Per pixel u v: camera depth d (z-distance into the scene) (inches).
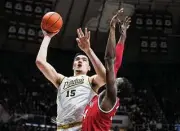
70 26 1079.0
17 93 1049.5
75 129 170.6
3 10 1002.7
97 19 1069.8
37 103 1033.5
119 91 166.7
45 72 189.2
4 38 1044.5
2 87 1050.7
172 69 1200.8
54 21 189.0
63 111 175.2
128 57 1155.9
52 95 1090.1
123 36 183.9
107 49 157.2
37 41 1023.6
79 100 173.3
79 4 1023.0
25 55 1119.0
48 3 1010.1
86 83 177.6
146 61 1179.3
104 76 169.0
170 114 1127.6
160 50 1091.3
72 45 1124.5
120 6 1040.8
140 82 1190.3
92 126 159.9
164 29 1068.5
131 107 1056.8
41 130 906.7
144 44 1086.4
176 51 1149.7
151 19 1059.9
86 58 191.0
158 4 1050.7
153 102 1131.9
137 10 1061.8
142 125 1008.9
